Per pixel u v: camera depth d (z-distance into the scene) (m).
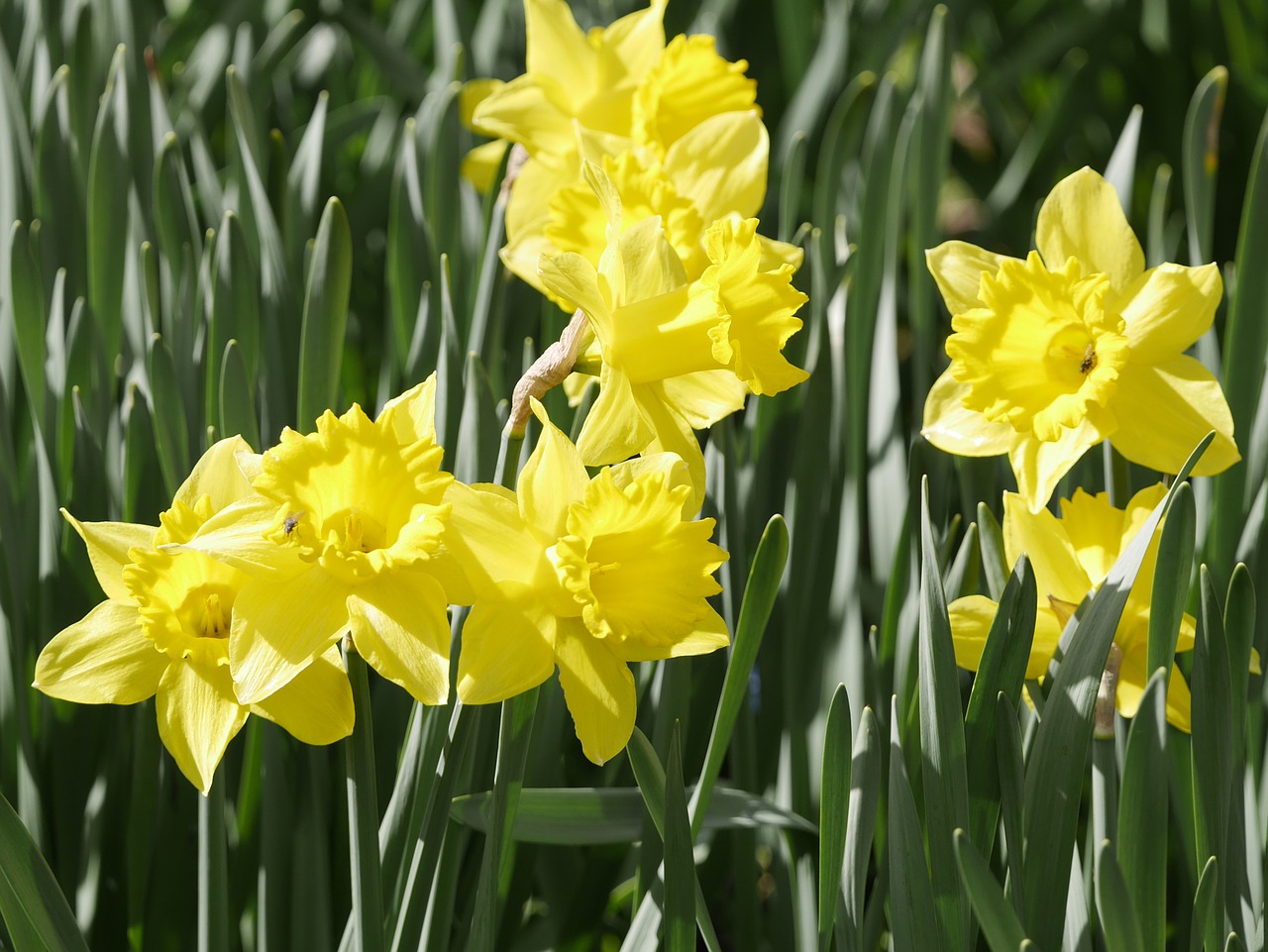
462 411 1.71
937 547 1.71
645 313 1.61
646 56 1.79
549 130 1.78
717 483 1.73
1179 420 1.65
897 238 1.83
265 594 1.57
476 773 1.68
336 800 1.69
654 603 1.59
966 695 1.78
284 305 1.77
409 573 1.57
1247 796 1.68
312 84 2.79
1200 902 1.61
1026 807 1.62
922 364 1.82
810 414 1.73
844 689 1.61
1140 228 2.85
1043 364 1.66
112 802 1.72
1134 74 3.13
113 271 1.79
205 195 1.87
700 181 1.73
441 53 2.37
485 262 1.76
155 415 1.71
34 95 1.92
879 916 1.68
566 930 1.72
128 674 1.59
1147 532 1.61
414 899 1.62
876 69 2.72
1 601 1.70
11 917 1.63
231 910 1.71
